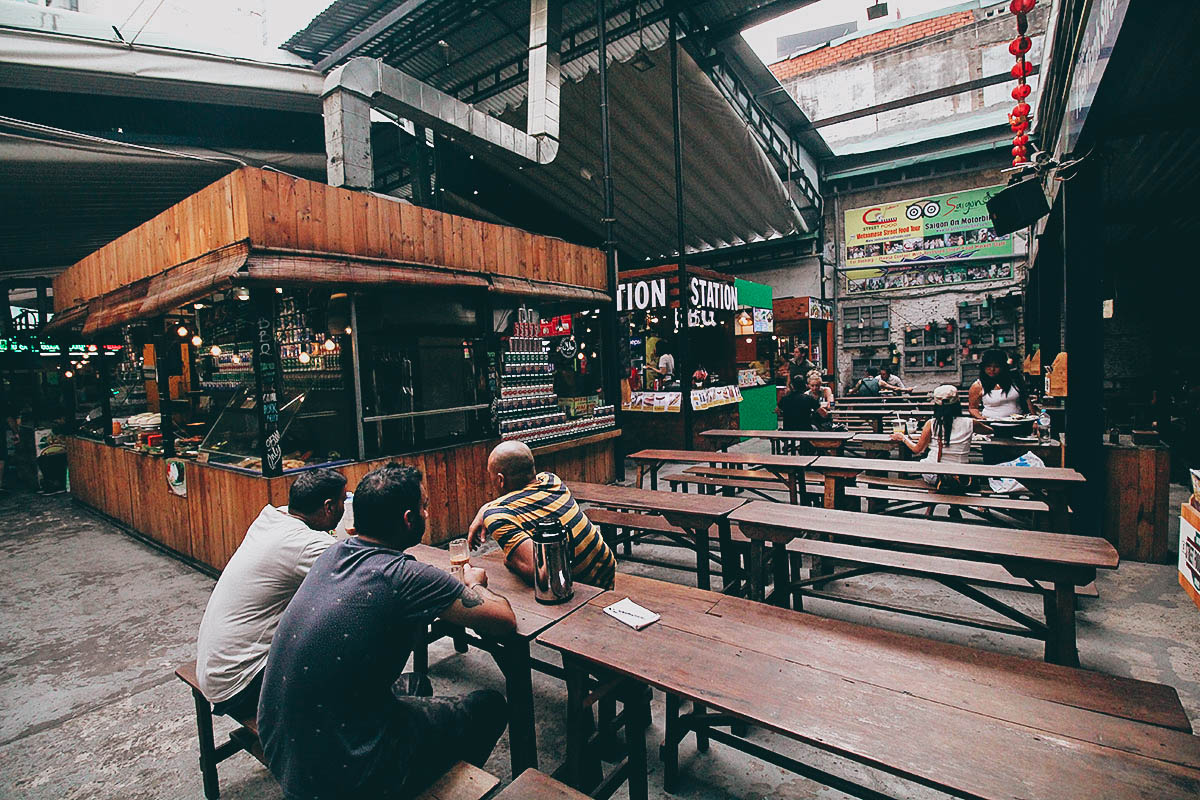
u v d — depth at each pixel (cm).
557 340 1061
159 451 565
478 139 732
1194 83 356
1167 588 397
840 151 1709
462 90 1098
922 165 1533
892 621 371
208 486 486
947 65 1678
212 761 239
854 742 144
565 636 206
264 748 164
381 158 1296
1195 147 510
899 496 441
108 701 313
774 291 1698
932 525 313
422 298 546
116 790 246
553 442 685
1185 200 707
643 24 852
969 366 1496
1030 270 1091
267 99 845
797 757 250
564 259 731
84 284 695
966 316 1503
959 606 388
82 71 671
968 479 554
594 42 909
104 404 680
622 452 818
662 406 971
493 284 597
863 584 432
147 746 274
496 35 927
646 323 1185
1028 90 522
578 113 1106
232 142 1051
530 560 244
